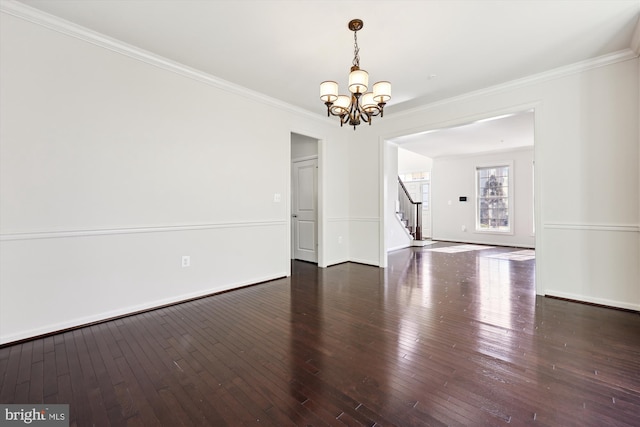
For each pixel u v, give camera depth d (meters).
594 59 2.99
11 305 2.22
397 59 3.02
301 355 2.01
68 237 2.47
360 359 1.95
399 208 8.11
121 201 2.76
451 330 2.39
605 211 2.99
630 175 2.86
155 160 2.98
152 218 2.96
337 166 5.23
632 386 1.63
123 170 2.77
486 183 7.83
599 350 2.05
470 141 6.24
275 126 4.15
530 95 3.42
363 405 1.50
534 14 2.33
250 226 3.84
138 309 2.86
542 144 3.34
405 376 1.75
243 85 3.66
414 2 2.19
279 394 1.59
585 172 3.09
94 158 2.60
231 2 2.19
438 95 3.97
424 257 5.88
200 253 3.34
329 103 2.47
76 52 2.51
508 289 3.59
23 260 2.27
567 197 3.20
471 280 4.03
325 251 5.00
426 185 9.43
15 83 2.24
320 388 1.64
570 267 3.19
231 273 3.63
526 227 7.11
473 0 2.17
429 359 1.94
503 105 3.62
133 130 2.84
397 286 3.75
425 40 2.69
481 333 2.34
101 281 2.65
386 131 4.88
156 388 1.65
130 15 2.35
